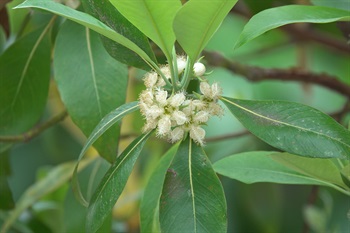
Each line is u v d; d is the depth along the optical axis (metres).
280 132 0.78
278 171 0.92
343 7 0.90
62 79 0.96
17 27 1.13
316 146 0.77
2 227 1.32
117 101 0.95
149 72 0.83
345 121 1.36
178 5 0.77
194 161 0.81
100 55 0.96
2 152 1.09
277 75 1.24
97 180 1.05
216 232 0.78
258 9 1.07
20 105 1.05
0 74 1.04
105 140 0.91
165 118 0.79
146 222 0.94
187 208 0.79
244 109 0.80
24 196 1.24
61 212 1.34
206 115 0.80
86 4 0.84
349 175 0.85
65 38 0.97
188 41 0.78
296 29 1.35
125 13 0.78
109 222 0.96
